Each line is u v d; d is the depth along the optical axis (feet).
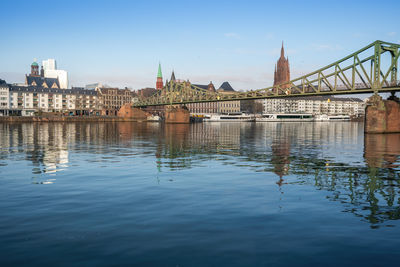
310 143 171.22
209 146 150.92
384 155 117.39
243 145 157.38
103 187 61.00
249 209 46.60
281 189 59.77
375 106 253.03
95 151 125.90
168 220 41.47
